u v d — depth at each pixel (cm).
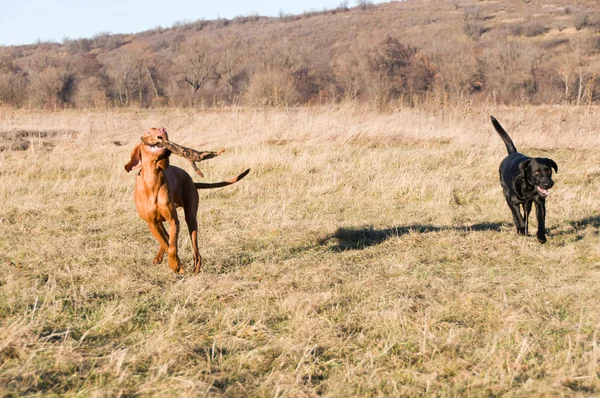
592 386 376
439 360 415
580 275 604
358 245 729
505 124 1627
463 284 574
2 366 395
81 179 1134
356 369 402
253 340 454
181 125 1795
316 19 11869
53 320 479
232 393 372
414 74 4722
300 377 389
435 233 761
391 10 11925
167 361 407
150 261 651
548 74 4841
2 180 1100
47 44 12412
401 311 492
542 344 441
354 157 1253
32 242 720
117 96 6056
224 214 884
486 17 9981
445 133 1515
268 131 1564
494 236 750
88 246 712
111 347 434
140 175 568
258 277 599
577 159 1231
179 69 6512
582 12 9244
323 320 486
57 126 1950
